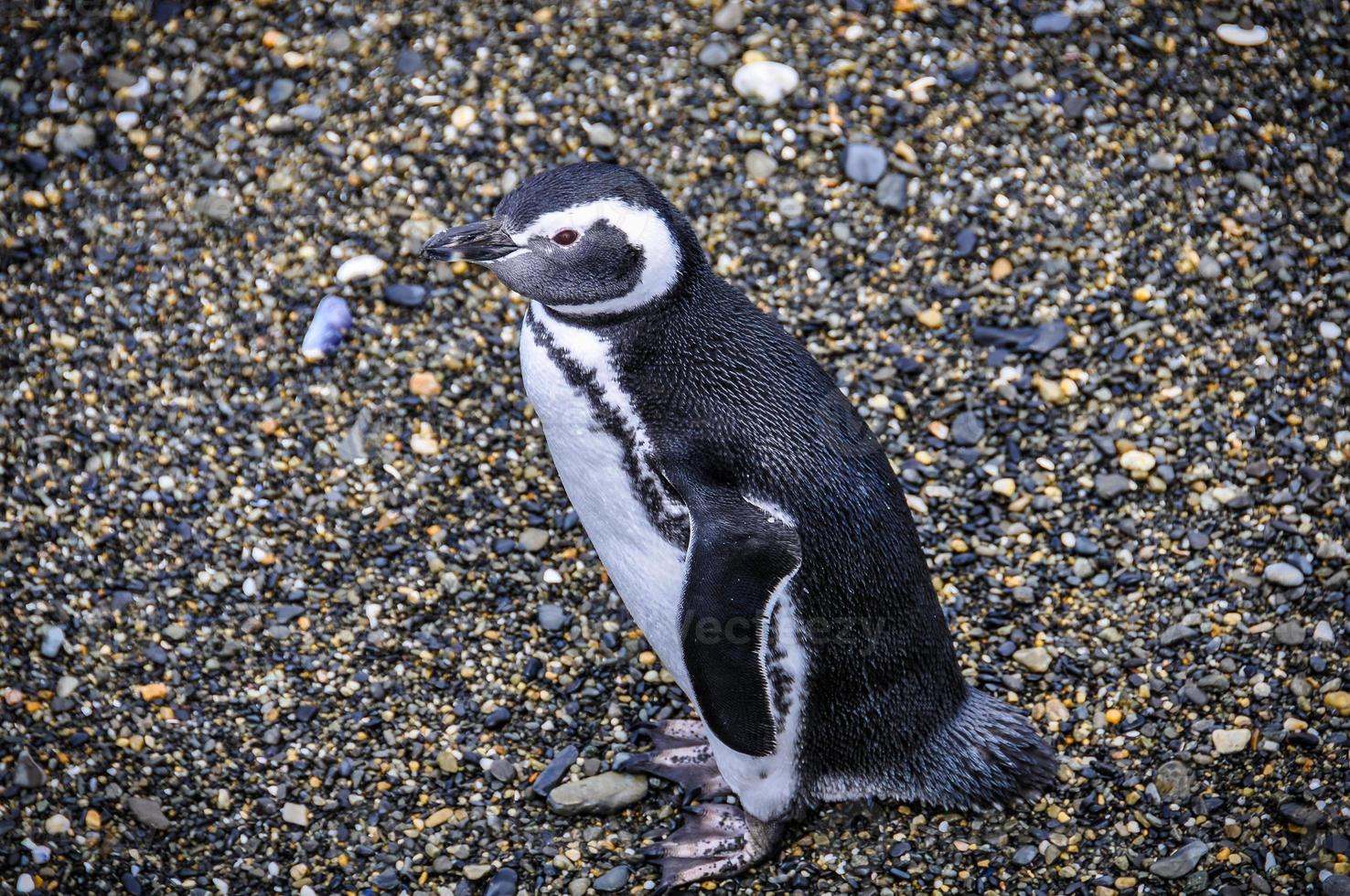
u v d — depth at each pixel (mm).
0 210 13406
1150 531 12117
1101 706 11133
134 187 13633
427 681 11375
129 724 10945
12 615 11352
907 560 9523
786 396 9203
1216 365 12906
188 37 14461
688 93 14242
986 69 14414
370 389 12734
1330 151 14023
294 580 11781
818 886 10188
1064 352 13031
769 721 8828
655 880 10312
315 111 14078
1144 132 14102
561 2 14766
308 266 13266
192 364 12734
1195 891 9977
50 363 12625
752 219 13672
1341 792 10312
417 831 10617
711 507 8773
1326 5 14820
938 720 10031
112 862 10266
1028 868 10188
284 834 10562
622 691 11398
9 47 14273
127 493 12062
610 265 8867
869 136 14016
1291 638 11320
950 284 13391
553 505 12289
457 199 13664
